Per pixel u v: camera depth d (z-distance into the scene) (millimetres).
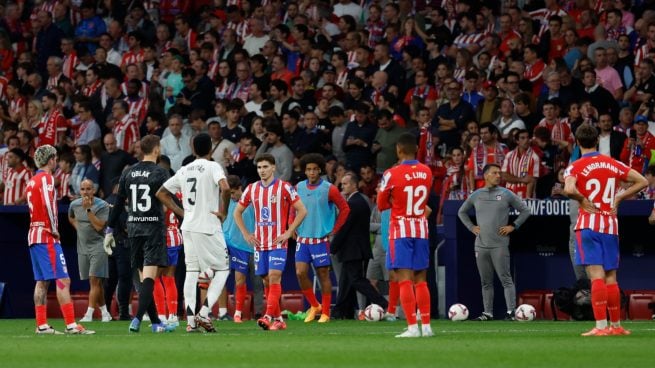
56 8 106250
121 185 49062
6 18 108938
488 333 48219
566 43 80500
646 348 37562
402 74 83500
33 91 96812
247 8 98438
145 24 102438
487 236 64500
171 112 86000
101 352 36938
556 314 66688
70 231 80250
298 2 95938
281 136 74688
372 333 49062
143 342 42062
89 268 67688
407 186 43438
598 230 44562
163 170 48688
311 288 63500
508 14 84000
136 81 89500
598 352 36000
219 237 49562
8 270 77500
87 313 67812
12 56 104125
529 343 40156
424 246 43938
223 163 78062
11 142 86000
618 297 45312
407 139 43969
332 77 83688
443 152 75125
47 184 48844
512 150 70438
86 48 101312
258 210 52531
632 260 69625
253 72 88000
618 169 44594
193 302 49625
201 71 88562
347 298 67688
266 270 53094
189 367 31812
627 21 81562
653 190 66125
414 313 44500
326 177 74438
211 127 78625
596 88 74312
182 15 99500
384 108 76375
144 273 48781
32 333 50906
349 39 87688
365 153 74250
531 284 71188
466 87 79125
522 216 64375
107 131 89125
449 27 89375
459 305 64188
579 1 84812
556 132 72062
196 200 49312
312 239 62531
